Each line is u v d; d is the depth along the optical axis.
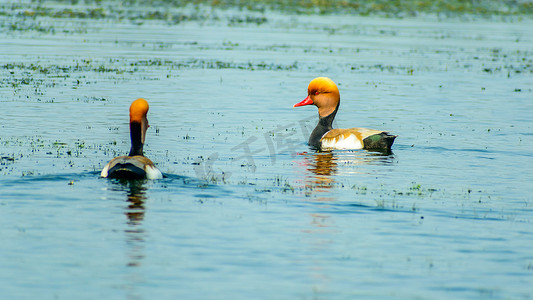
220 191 16.61
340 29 57.34
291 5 74.38
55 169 18.00
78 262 12.09
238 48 46.09
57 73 34.94
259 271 11.98
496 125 26.53
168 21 59.34
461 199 16.70
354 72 38.47
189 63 39.59
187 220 14.39
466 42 52.59
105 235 13.38
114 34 50.44
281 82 34.72
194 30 54.47
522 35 57.84
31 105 27.30
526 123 27.02
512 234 14.27
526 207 16.16
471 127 26.08
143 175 17.05
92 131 23.39
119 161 17.08
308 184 17.66
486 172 19.55
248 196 16.30
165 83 33.47
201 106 28.66
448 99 31.83
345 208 15.66
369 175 18.91
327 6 74.31
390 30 57.88
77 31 51.06
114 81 33.47
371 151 22.09
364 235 13.93
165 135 23.33
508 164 20.56
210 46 46.56
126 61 39.56
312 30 56.22
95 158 19.50
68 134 22.81
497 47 50.50
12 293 10.87
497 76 38.81
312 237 13.70
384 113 28.36
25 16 57.97
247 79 35.22
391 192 17.16
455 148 22.56
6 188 16.14
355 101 30.77
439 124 26.53
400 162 20.56
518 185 18.16
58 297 10.77
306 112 28.22
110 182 16.88
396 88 34.19
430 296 11.21
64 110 26.69
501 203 16.45
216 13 66.06
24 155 19.59
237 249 12.91
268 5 73.69
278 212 15.17
